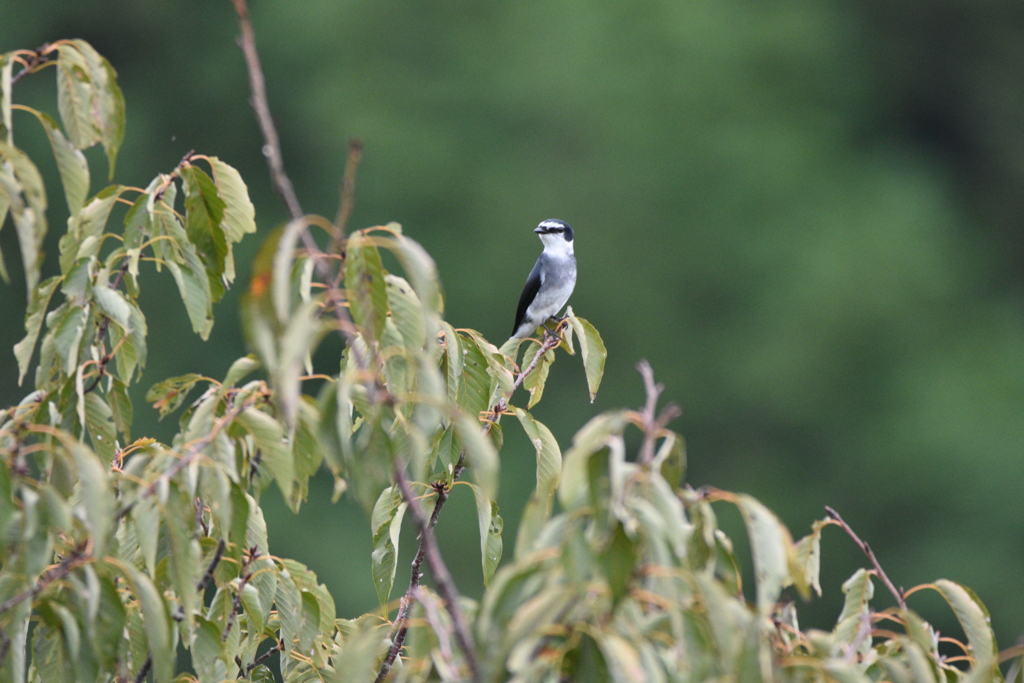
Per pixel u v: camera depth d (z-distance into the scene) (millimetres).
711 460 20031
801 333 19766
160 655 3002
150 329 17891
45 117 3580
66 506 3029
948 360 20250
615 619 2541
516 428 18250
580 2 21875
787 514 19375
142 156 21547
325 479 16719
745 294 20625
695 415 20156
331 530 16438
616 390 20172
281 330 2545
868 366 20078
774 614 2961
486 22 21797
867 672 3227
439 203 20797
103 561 2998
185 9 22297
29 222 3293
